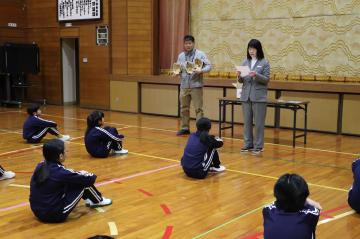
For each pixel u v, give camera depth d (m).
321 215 3.24
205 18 8.75
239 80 5.38
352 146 5.96
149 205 3.47
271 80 7.79
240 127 7.62
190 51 6.45
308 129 7.22
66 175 3.00
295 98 7.30
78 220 3.14
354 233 2.91
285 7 7.71
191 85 6.45
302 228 2.04
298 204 2.03
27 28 11.11
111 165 4.79
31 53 10.29
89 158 5.12
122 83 9.51
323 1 7.29
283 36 7.79
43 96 11.06
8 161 4.96
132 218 3.19
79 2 9.98
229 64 8.54
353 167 3.35
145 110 9.27
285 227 2.05
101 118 5.14
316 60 7.46
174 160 5.04
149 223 3.09
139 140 6.27
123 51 9.49
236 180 4.21
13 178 4.25
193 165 4.18
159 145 5.91
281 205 2.07
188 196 3.71
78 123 7.88
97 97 10.01
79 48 10.18
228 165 4.80
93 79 10.02
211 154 4.26
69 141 6.18
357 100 6.72
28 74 10.78
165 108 8.95
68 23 10.30
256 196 3.70
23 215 3.23
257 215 3.25
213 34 8.68
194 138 4.27
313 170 4.61
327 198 3.66
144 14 9.20
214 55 8.72
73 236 2.86
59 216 3.04
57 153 3.03
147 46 9.25
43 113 9.23
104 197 3.63
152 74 9.26
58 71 10.70
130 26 9.33
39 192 3.02
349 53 7.10
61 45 10.59
